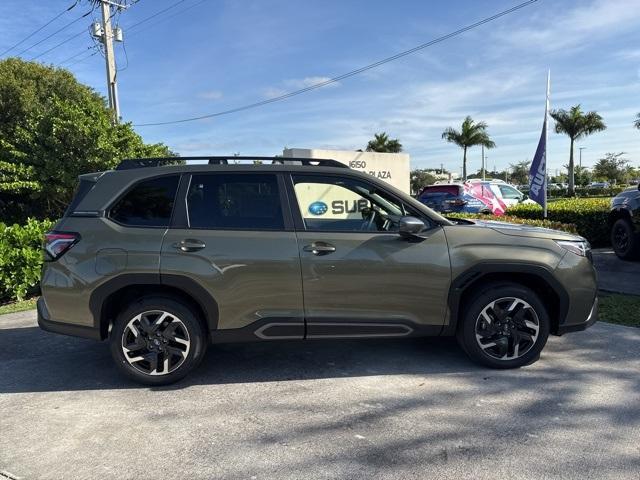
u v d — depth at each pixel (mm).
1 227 7945
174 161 4465
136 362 4219
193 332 4211
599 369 4445
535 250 4312
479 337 4395
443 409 3729
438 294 4266
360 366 4637
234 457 3145
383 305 4250
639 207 9352
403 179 13609
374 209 4441
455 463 3014
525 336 4402
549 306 4562
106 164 14477
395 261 4211
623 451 3113
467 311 4359
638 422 3480
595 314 4512
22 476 2984
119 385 4336
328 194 4414
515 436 3316
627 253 9797
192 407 3871
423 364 4645
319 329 4234
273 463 3066
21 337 5770
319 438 3350
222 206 4281
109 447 3297
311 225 4305
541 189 10273
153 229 4180
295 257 4156
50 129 14633
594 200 13977
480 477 2867
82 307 4156
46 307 4250
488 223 4828
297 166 4410
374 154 12961
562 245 4398
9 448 3307
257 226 4238
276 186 4332
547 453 3104
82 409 3871
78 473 3006
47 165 14500
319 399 3959
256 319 4184
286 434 3416
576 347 5027
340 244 4199
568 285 4340
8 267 7645
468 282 4289
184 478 2932
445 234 4320
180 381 4359
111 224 4191
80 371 4676
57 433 3496
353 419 3609
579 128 45531
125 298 4379
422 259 4230
